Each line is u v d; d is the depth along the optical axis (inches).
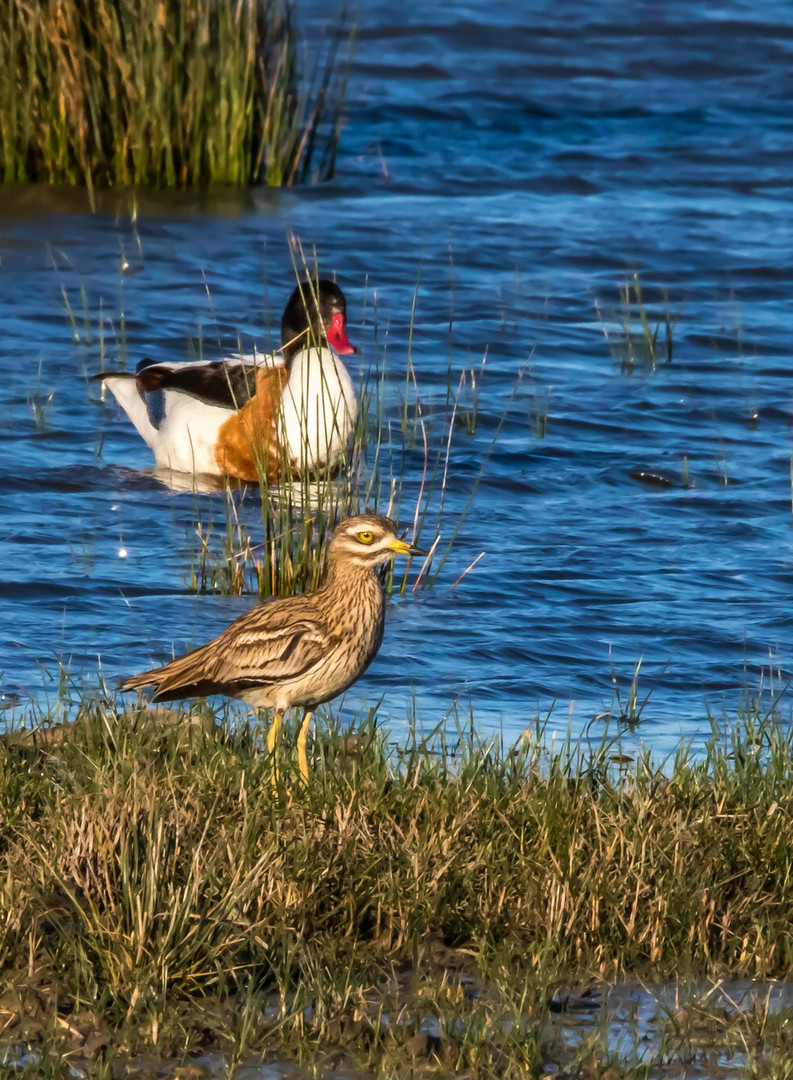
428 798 353.7
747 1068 262.7
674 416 760.3
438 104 1373.0
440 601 541.3
